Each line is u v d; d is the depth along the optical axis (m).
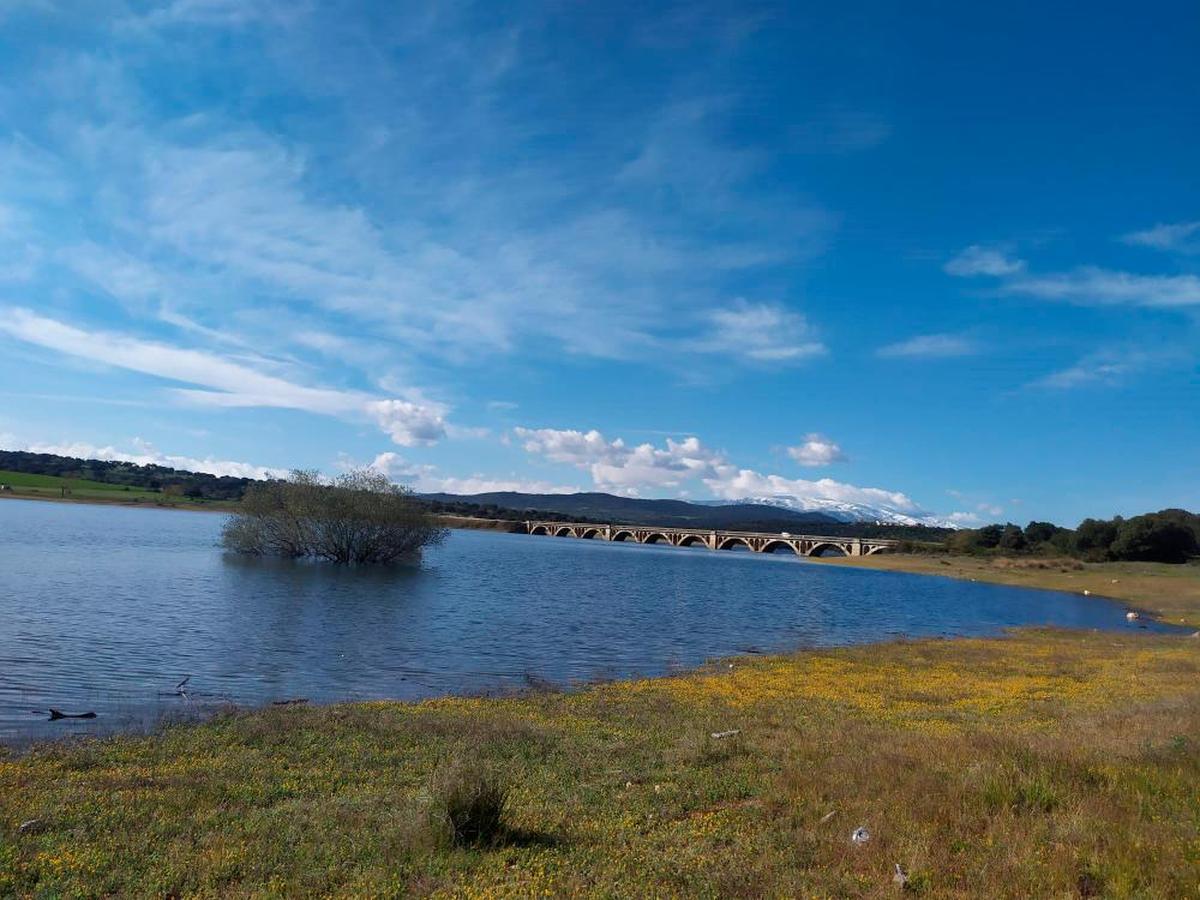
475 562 94.06
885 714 19.86
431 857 8.70
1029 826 9.11
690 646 36.03
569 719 18.34
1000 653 34.97
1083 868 8.04
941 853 8.46
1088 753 12.29
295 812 10.45
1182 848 8.21
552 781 12.39
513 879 8.04
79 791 11.20
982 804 9.98
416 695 22.42
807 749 14.35
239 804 10.86
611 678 26.45
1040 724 17.94
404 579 61.84
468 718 17.77
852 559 155.00
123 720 17.39
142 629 31.66
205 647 28.48
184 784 11.65
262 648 28.91
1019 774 10.83
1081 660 32.53
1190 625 58.69
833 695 23.11
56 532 91.69
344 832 9.62
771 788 11.63
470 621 40.31
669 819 10.52
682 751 14.51
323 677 24.53
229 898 7.59
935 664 30.77
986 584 103.62
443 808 9.54
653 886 7.84
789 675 27.20
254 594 45.66
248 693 21.66
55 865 8.41
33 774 12.23
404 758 13.87
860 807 10.37
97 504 190.62
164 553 71.56
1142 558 132.25
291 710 17.98
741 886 7.82
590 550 163.88
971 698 22.75
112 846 9.03
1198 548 139.38
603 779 12.63
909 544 170.75
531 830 9.66
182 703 19.81
